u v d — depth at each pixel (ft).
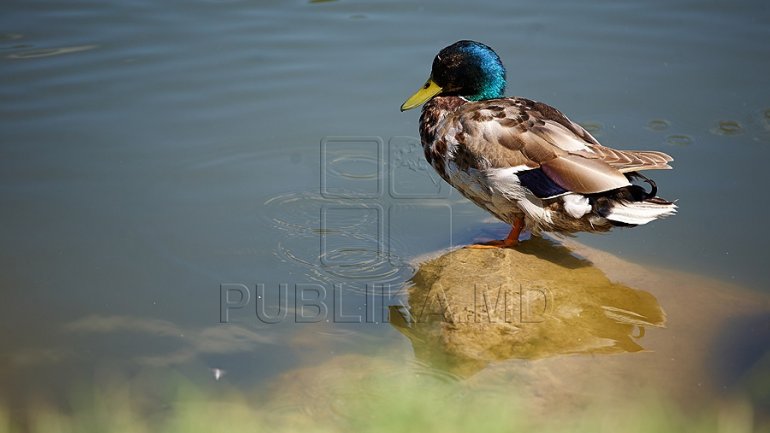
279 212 27.91
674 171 29.50
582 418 16.46
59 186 28.78
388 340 21.09
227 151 30.99
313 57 36.29
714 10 38.73
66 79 34.53
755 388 18.52
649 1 39.65
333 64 35.81
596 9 39.29
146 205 28.04
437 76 28.09
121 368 20.26
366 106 33.42
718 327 20.93
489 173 23.84
